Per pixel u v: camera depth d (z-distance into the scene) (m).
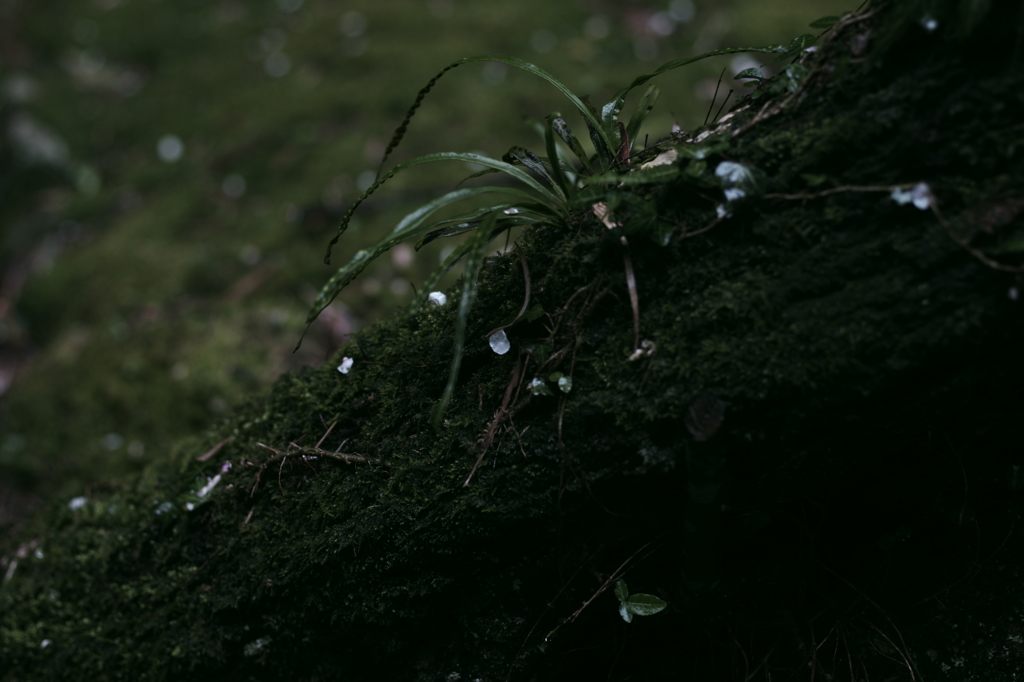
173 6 2.96
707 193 0.84
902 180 0.81
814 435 0.84
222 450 1.02
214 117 2.41
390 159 2.12
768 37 2.33
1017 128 0.79
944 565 0.92
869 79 0.82
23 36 2.82
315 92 2.42
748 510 0.89
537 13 2.68
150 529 1.02
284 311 1.75
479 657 0.93
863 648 0.92
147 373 1.66
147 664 1.00
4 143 2.43
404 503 0.90
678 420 0.84
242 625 0.98
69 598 1.04
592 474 0.87
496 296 0.90
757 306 0.83
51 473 1.55
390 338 0.94
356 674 0.96
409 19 2.71
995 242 0.79
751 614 0.92
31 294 1.96
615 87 2.26
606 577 0.91
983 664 0.91
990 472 0.90
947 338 0.80
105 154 2.39
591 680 0.95
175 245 1.98
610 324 0.86
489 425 0.89
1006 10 0.78
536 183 0.88
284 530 0.95
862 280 0.81
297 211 2.00
